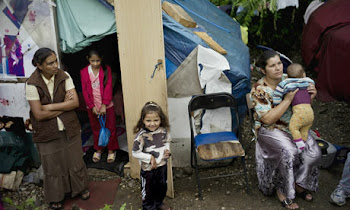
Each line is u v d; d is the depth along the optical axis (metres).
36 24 3.48
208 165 3.98
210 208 3.33
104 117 3.77
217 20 5.33
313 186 3.26
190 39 3.48
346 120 4.81
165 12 3.96
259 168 3.40
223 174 3.86
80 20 3.47
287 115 3.15
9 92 3.71
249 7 6.12
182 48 3.52
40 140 3.04
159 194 3.12
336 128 4.68
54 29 3.51
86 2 3.44
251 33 6.70
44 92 2.91
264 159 3.30
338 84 5.08
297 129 3.00
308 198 3.35
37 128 3.01
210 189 3.62
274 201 3.39
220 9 6.21
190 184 3.72
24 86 3.68
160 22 3.04
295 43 6.93
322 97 5.36
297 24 6.82
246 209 3.29
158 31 3.08
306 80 3.01
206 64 3.52
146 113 2.78
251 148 4.32
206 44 3.66
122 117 4.55
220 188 3.63
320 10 5.94
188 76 3.58
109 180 3.82
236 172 3.88
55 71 2.84
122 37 3.18
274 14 6.20
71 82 3.10
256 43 6.80
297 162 3.17
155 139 2.92
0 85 3.69
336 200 3.23
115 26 3.45
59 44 3.67
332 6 5.78
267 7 6.20
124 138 4.38
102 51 4.52
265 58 3.00
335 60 5.09
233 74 3.64
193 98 3.49
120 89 4.53
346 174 3.14
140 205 3.42
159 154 2.94
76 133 3.22
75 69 4.38
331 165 3.86
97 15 3.46
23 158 3.85
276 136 3.14
